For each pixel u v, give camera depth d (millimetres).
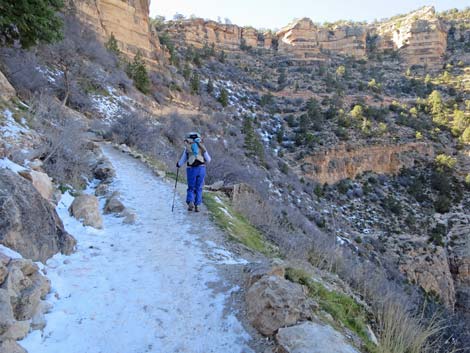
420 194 54812
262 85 91000
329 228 29203
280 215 11641
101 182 8578
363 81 102250
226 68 95688
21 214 3809
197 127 33000
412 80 98750
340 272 6738
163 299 3721
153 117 29516
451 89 90875
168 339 3086
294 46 128750
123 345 2959
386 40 135875
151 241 5395
